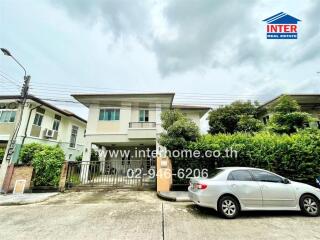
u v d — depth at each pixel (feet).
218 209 16.39
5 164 27.91
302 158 27.22
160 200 23.54
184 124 30.01
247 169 18.56
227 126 55.83
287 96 42.80
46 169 29.58
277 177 18.19
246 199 16.74
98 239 12.11
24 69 31.40
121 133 47.32
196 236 12.42
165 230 13.53
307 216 16.84
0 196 25.49
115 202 22.61
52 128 57.98
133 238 12.21
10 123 46.91
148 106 49.73
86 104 50.60
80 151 73.15
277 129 39.19
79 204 21.83
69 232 13.34
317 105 51.31
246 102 57.47
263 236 12.33
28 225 14.92
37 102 48.70
